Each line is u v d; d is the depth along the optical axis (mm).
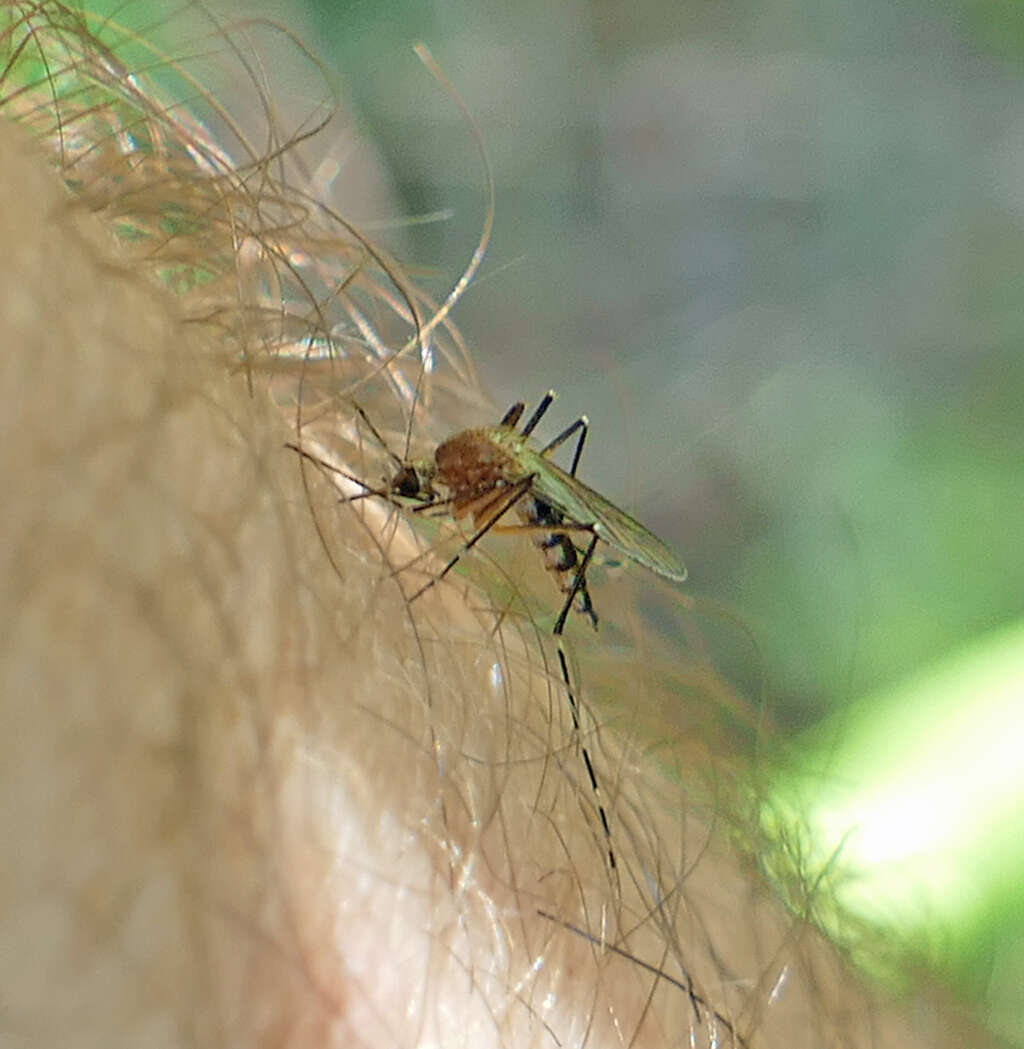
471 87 224
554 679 86
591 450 204
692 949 86
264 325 83
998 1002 99
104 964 74
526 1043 81
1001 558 186
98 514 77
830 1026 89
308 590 80
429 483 86
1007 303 233
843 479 204
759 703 96
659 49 248
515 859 82
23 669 74
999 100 244
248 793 78
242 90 92
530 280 227
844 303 240
